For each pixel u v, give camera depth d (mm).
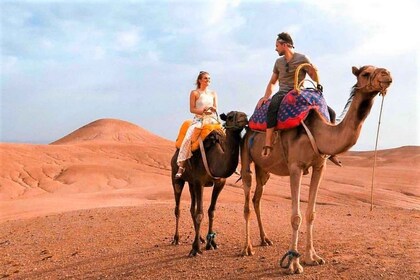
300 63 8086
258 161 8484
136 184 39406
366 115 6887
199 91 9633
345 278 6875
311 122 7500
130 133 122125
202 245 10047
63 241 11672
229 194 28047
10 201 27797
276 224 12117
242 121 8695
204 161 9125
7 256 10742
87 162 51625
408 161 57000
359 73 6758
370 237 9594
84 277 8477
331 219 13070
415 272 6852
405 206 24750
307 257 7699
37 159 50000
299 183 7512
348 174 38719
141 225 12648
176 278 7730
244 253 8664
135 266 8742
